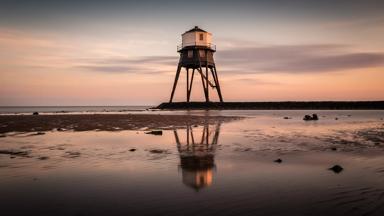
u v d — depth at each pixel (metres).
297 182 8.01
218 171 9.34
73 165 10.17
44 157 11.56
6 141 15.89
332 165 10.19
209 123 28.89
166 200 6.54
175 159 11.31
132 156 11.88
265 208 6.02
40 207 6.14
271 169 9.60
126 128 23.59
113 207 6.13
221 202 6.39
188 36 61.28
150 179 8.36
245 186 7.64
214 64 66.38
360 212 5.77
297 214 5.69
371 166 10.01
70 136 18.28
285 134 19.56
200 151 13.09
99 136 18.36
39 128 23.08
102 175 8.80
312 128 23.72
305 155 12.09
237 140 16.67
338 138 17.31
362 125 26.42
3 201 6.53
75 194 7.00
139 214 5.74
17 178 8.43
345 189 7.30
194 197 6.73
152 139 17.09
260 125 26.78
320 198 6.62
